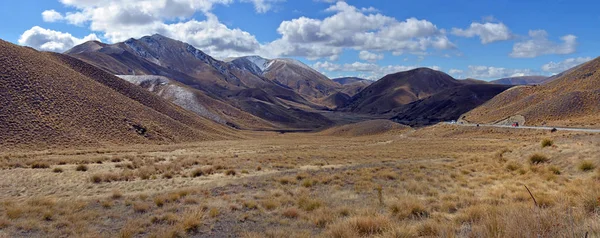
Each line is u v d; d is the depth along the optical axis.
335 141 92.88
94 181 20.09
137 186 18.59
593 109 77.12
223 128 135.38
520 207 9.12
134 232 9.99
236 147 63.28
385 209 12.04
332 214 11.12
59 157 35.75
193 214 11.04
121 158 35.28
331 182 18.08
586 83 92.88
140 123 82.25
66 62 118.12
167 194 14.96
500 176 18.48
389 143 76.06
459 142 63.19
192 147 63.16
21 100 62.97
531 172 18.95
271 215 11.74
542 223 6.93
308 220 10.98
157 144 75.81
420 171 21.45
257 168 26.17
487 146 48.84
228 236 9.68
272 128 193.88
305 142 86.94
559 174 17.88
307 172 21.78
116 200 14.51
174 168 25.75
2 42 76.50
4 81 64.94
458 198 13.17
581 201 9.96
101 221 11.29
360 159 33.25
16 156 36.12
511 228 6.89
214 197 14.56
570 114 79.38
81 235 9.76
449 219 10.02
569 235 6.38
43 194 16.66
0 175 22.02
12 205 13.02
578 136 32.84
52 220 11.29
